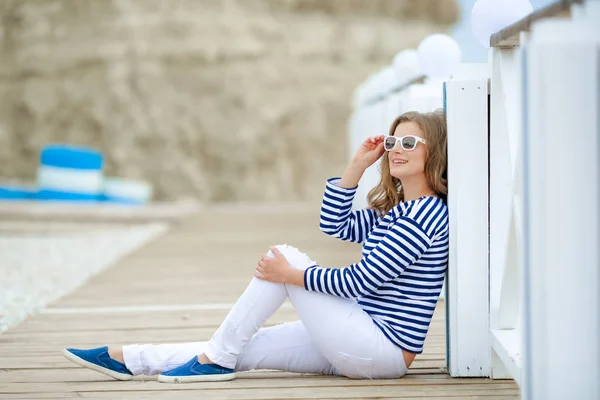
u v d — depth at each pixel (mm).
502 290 5027
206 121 34438
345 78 35906
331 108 35375
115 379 5309
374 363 5004
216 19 35062
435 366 5621
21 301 9133
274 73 35219
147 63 34531
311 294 4996
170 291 9523
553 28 3787
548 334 3598
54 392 5023
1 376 5461
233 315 5117
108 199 27812
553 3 3787
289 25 36188
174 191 33906
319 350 5234
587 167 3529
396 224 4957
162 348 5293
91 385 5172
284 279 4969
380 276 4895
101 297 9094
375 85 11773
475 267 5148
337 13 37125
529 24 4137
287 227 18641
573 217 3541
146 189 29141
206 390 4992
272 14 36344
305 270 4953
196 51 34594
